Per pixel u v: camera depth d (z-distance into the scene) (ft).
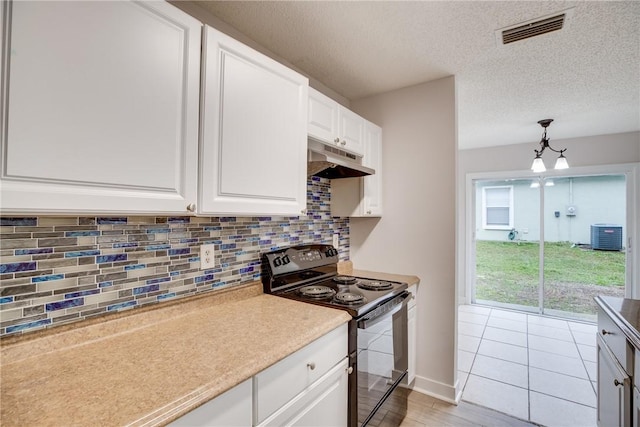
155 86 3.19
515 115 9.96
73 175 2.62
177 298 4.59
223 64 3.87
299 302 5.26
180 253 4.65
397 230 8.05
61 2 2.56
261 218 6.08
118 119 2.90
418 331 7.63
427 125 7.65
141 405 2.41
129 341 3.63
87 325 3.59
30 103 2.39
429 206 7.61
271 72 4.56
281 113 4.73
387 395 5.65
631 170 11.76
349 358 4.66
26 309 3.22
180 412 2.44
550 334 11.21
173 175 3.36
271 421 3.33
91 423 2.20
